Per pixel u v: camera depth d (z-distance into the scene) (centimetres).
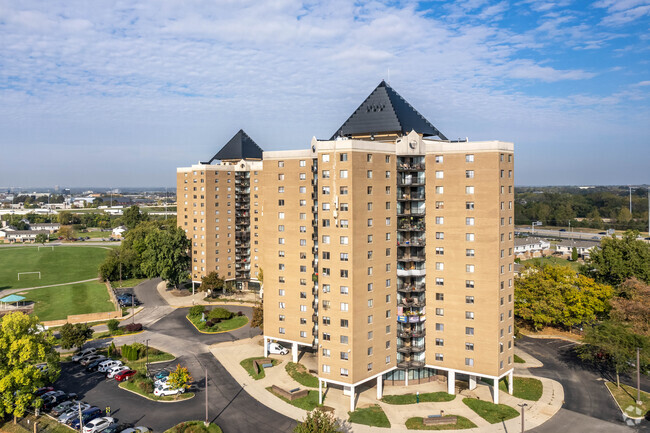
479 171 7369
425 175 7788
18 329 6681
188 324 11312
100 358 8806
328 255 7244
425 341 7844
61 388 7669
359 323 7175
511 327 7625
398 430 6481
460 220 7519
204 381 7944
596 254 12112
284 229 8612
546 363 8875
